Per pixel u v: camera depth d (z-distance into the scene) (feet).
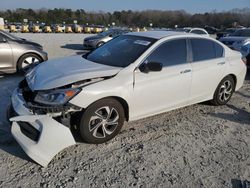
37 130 11.10
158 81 14.28
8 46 24.38
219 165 11.88
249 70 31.76
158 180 10.68
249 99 21.27
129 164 11.59
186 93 15.99
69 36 102.27
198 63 16.35
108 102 12.72
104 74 12.73
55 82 11.96
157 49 14.60
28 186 9.96
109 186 10.19
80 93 11.82
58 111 11.53
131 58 14.07
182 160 12.09
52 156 11.27
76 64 14.28
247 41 34.53
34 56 25.93
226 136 14.64
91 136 12.64
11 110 12.89
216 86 17.95
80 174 10.78
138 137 13.96
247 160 12.38
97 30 154.30
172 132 14.74
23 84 13.57
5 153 11.87
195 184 10.57
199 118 16.84
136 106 13.84
